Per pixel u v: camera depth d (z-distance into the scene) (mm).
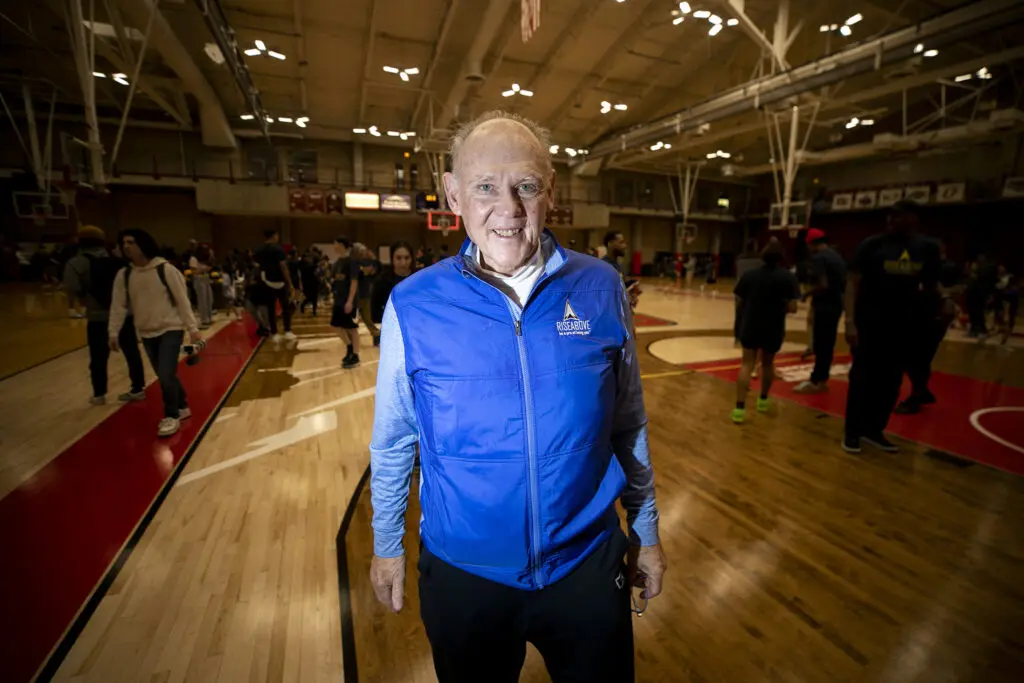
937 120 18203
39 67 13305
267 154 20250
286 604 1910
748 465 3219
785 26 11359
